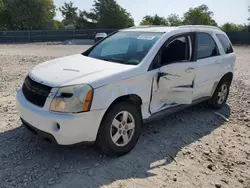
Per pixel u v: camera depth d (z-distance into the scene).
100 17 45.69
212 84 5.32
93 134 3.34
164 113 4.31
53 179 3.15
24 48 21.06
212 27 5.52
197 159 3.84
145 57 3.97
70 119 3.13
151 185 3.18
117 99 3.60
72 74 3.50
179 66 4.25
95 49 4.84
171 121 5.05
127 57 4.17
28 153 3.66
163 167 3.57
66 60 4.32
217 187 3.26
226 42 5.82
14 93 6.48
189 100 4.51
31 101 3.50
